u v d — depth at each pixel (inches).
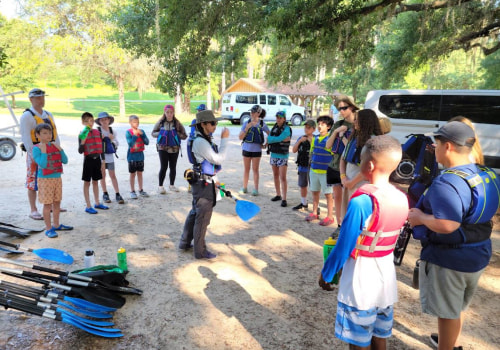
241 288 152.2
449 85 880.9
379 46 585.0
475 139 95.5
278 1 309.1
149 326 125.4
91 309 127.7
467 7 407.2
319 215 249.4
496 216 258.1
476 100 348.2
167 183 335.6
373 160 81.6
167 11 336.5
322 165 226.2
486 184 88.0
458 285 93.1
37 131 192.2
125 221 231.8
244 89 1291.8
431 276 95.8
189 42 353.4
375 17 388.8
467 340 121.3
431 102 370.9
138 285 152.8
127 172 377.4
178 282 156.3
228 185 330.0
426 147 141.6
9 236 203.2
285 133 260.5
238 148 562.9
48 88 2474.2
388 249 84.5
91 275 139.7
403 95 386.6
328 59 451.2
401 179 325.4
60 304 123.8
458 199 85.6
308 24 315.3
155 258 179.3
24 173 374.6
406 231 144.0
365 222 80.2
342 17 322.7
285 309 137.3
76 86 2738.7
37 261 172.2
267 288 152.7
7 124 824.3
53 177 199.6
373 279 83.5
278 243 201.9
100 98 2217.0
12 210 250.4
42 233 208.2
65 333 120.5
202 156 169.8
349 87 871.7
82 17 1163.3
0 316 128.1
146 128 821.2
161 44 363.3
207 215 175.0
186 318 130.4
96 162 241.3
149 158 461.4
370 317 84.7
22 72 1330.0
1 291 120.7
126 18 395.2
